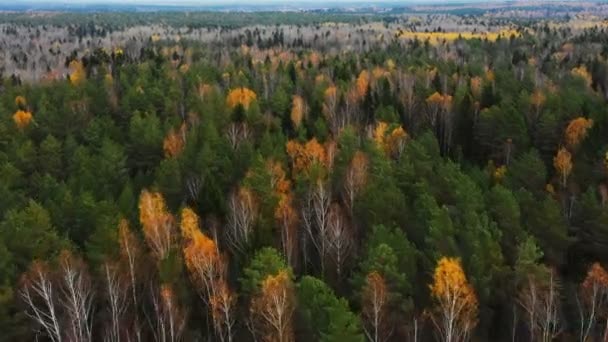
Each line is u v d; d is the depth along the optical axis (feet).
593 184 209.15
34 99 359.46
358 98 349.20
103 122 294.87
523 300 147.13
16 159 249.55
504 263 166.30
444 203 199.31
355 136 253.85
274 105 335.26
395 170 214.69
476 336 148.87
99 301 153.99
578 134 248.32
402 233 159.84
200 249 155.22
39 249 157.58
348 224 190.90
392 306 142.10
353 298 150.51
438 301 143.74
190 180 227.81
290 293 134.21
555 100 289.94
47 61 580.30
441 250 157.28
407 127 312.91
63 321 142.31
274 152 236.63
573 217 192.03
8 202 198.49
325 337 123.03
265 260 145.28
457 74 396.37
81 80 410.31
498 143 267.39
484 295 150.61
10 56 614.34
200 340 152.56
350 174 207.21
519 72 430.20
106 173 230.27
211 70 441.27
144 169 267.59
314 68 454.81
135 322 146.82
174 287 148.66
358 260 171.73
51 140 256.11
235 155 240.12
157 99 341.82
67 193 189.37
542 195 203.31
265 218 186.70
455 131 291.79
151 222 167.12
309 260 185.47
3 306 138.62
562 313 156.25
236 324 151.43
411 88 351.46
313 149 238.27
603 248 178.70
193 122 298.56
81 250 172.14
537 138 263.90
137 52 636.89
